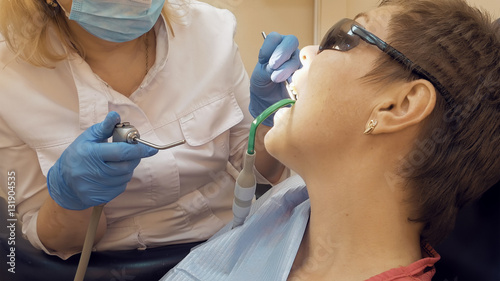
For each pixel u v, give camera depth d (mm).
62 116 1181
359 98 806
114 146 971
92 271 1237
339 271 866
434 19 807
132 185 1208
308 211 989
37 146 1172
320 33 1545
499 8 1318
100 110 1155
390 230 851
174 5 1283
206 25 1302
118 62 1199
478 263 977
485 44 822
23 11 1091
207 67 1271
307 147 846
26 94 1154
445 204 854
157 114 1235
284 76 1092
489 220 958
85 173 997
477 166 848
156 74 1213
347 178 843
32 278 1230
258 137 1334
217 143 1313
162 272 1265
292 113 860
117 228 1302
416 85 787
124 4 1043
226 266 1016
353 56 813
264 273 943
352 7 1530
